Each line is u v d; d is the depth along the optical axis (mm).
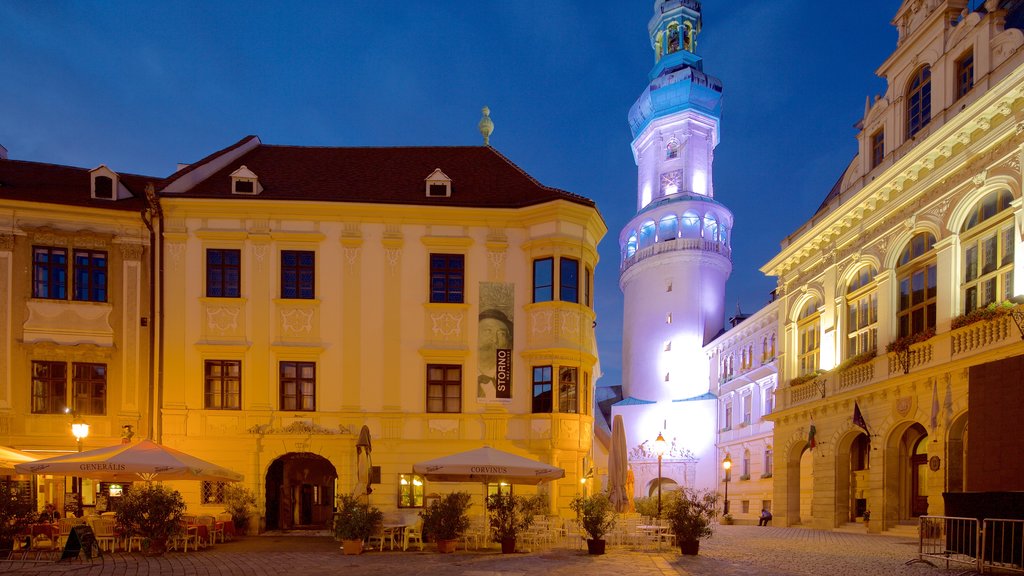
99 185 24797
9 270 23281
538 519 19812
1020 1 21875
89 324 23750
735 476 49562
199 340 24047
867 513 26953
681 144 63188
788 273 34031
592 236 26141
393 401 24094
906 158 24047
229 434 23578
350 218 24828
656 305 60250
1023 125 19266
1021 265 19156
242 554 16797
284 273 24641
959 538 14227
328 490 24906
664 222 61406
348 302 24516
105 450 18094
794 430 32156
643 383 59938
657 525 19406
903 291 25062
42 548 17016
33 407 23125
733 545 20531
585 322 24812
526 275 24891
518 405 24188
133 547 17781
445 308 24609
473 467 17781
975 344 20359
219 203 24453
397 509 23516
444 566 14789
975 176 21219
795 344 33281
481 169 28094
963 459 21078
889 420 24344
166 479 18828
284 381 24188
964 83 23219
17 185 25219
